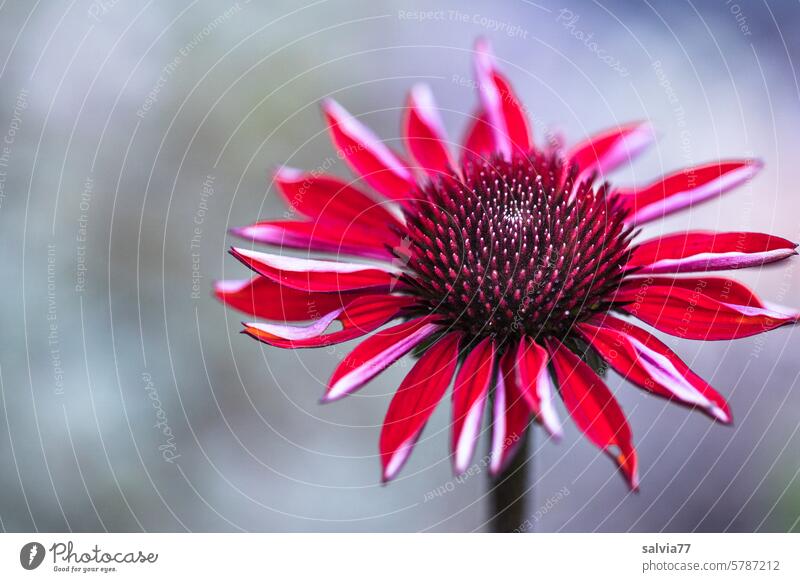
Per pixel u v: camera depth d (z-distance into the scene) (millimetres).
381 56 497
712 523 432
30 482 429
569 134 491
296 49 482
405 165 375
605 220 351
